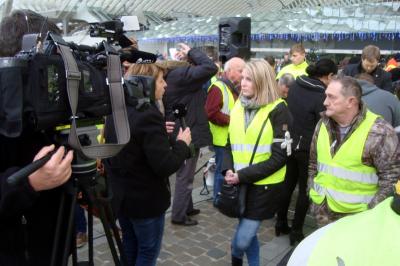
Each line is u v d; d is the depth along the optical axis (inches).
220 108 175.8
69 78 48.9
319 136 107.4
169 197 106.0
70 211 56.2
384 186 93.6
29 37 53.4
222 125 177.5
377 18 552.7
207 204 202.4
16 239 57.7
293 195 215.9
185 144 103.1
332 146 103.8
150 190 99.8
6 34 58.7
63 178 50.8
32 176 49.1
